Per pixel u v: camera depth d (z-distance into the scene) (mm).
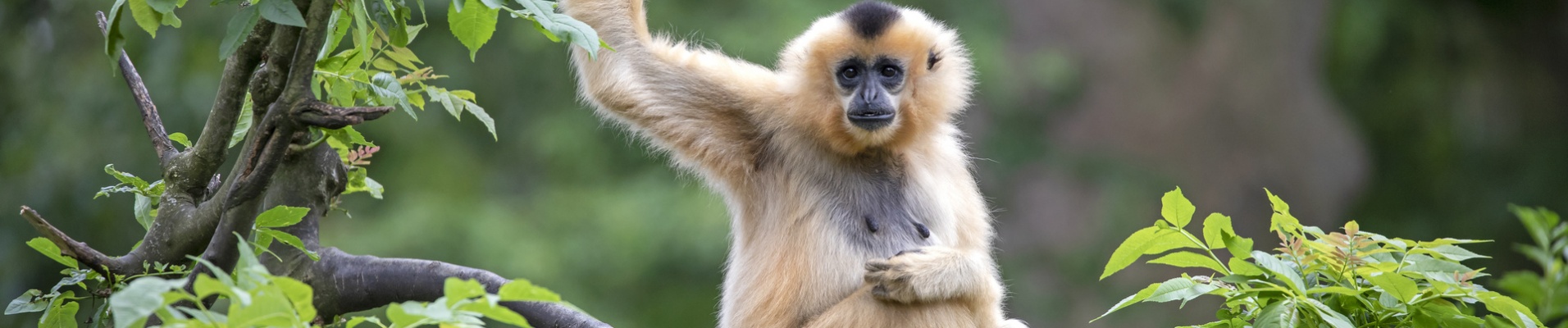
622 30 10281
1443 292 8148
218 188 9328
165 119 25000
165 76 25156
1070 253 32906
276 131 7145
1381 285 8125
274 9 6711
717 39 26703
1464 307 8719
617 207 27062
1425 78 38781
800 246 10258
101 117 25297
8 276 23594
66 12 25953
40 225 7668
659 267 27203
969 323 9953
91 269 8305
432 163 26953
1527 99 39125
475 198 27172
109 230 24906
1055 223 33125
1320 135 36469
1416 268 8406
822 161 10594
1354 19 36812
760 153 10469
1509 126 39031
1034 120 33250
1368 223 38312
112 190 8945
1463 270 8797
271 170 7309
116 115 25266
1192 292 8484
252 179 7312
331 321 9586
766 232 10367
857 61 10461
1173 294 8461
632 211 26938
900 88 10602
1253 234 35688
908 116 10578
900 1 29906
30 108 25391
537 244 26266
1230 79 35219
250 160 7289
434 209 26047
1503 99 39031
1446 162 38719
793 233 10312
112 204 24859
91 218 24750
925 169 11008
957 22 30438
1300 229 8914
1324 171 36344
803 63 10523
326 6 6898
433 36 27641
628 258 26719
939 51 10969
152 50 25750
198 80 24906
